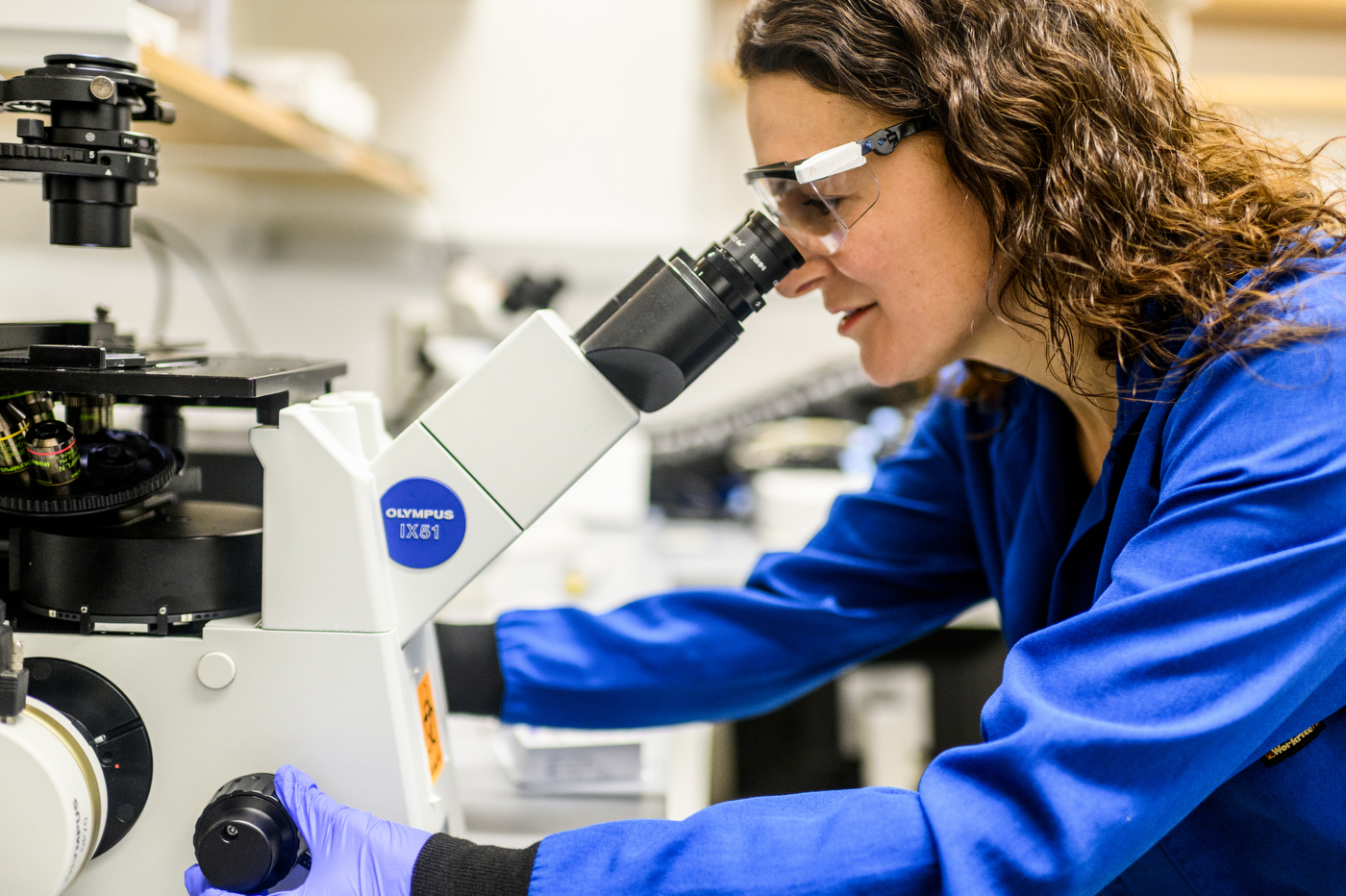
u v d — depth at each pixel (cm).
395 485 73
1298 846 76
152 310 170
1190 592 58
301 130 169
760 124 84
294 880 70
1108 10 80
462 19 268
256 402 71
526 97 271
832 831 60
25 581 73
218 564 72
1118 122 78
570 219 274
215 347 195
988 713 62
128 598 71
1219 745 56
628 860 61
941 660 245
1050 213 77
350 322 246
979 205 81
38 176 73
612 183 273
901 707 252
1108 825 54
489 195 273
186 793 72
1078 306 76
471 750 120
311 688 71
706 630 104
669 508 264
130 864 72
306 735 71
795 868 58
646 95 271
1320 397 62
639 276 74
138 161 71
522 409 73
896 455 118
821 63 79
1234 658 57
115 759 71
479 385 73
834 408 273
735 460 272
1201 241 75
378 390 242
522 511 73
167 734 71
